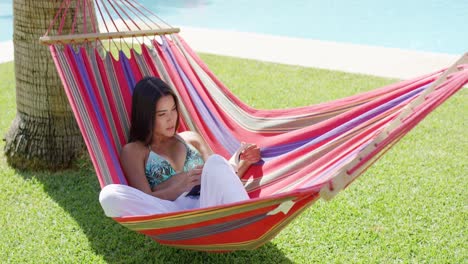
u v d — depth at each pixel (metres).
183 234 2.83
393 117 2.97
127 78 3.73
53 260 3.42
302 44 8.88
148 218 2.69
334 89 6.72
